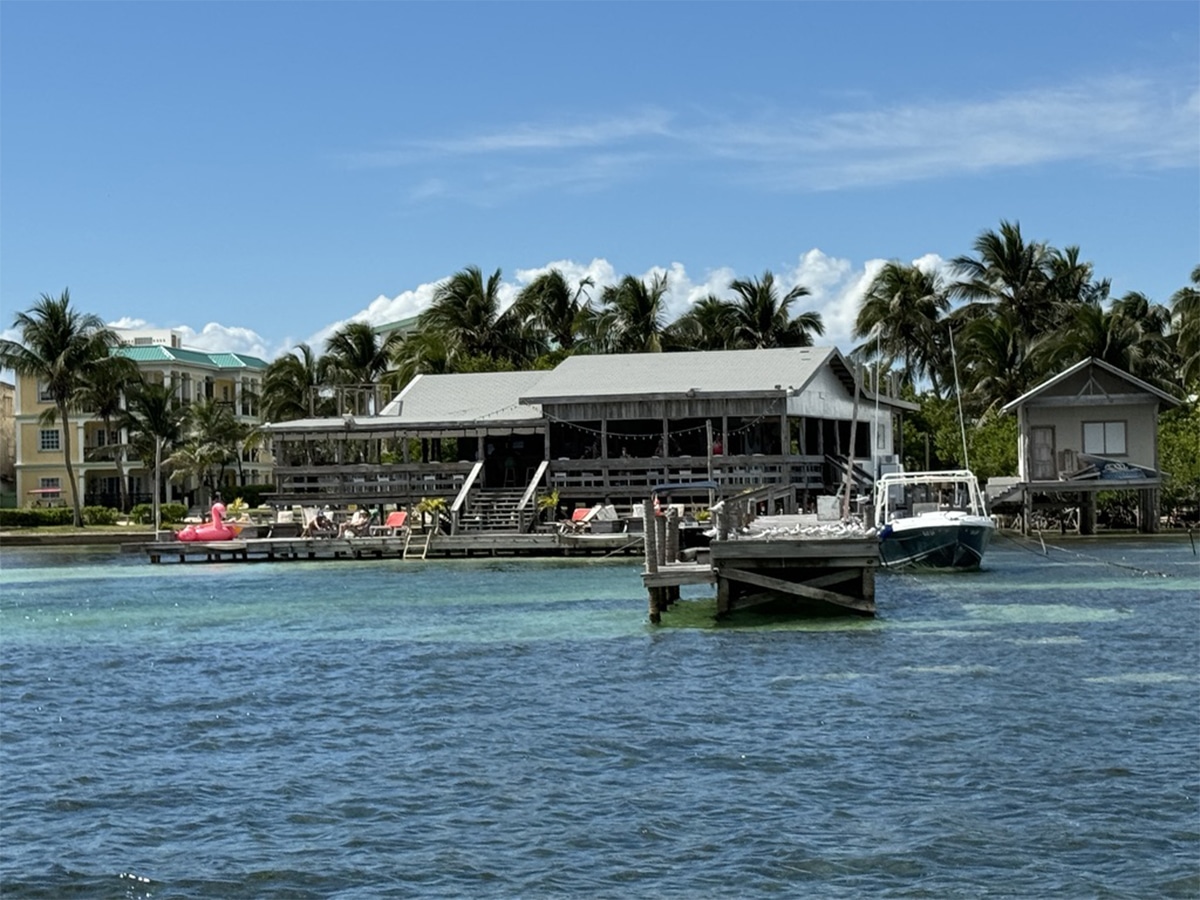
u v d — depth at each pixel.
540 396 61.91
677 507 47.19
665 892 14.02
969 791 17.06
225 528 61.56
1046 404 65.19
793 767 18.36
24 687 26.22
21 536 82.88
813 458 62.84
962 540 45.28
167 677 27.09
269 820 16.69
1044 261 87.81
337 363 99.25
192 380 113.06
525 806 16.92
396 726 21.72
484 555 57.62
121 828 16.53
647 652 28.42
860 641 29.22
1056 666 25.59
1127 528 71.06
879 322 88.75
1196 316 81.56
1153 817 15.90
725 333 93.69
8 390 122.00
